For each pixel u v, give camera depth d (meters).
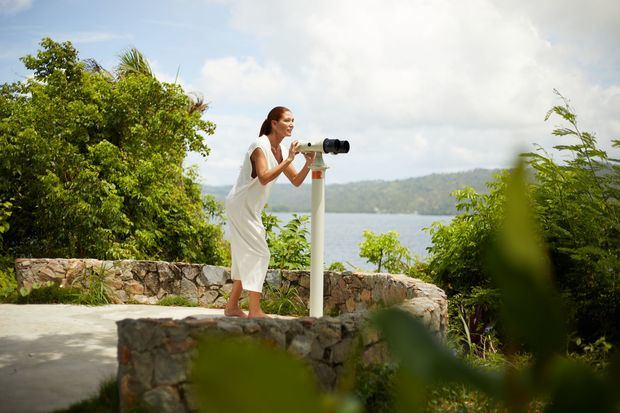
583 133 4.86
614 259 4.72
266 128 5.30
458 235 6.63
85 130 11.74
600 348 4.58
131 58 15.12
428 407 3.12
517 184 0.22
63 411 3.46
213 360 0.19
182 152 13.09
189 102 13.20
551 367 0.23
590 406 0.23
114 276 7.64
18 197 10.60
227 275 7.62
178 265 7.71
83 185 10.56
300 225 8.91
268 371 0.19
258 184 5.20
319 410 0.20
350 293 6.79
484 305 5.93
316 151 5.04
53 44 12.16
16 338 5.25
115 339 5.31
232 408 0.19
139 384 3.29
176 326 3.28
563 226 5.49
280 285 7.43
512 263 0.22
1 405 3.55
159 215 12.00
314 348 3.60
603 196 5.00
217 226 13.12
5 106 11.40
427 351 0.23
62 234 10.40
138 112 12.17
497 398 0.24
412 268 8.17
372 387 3.27
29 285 7.50
